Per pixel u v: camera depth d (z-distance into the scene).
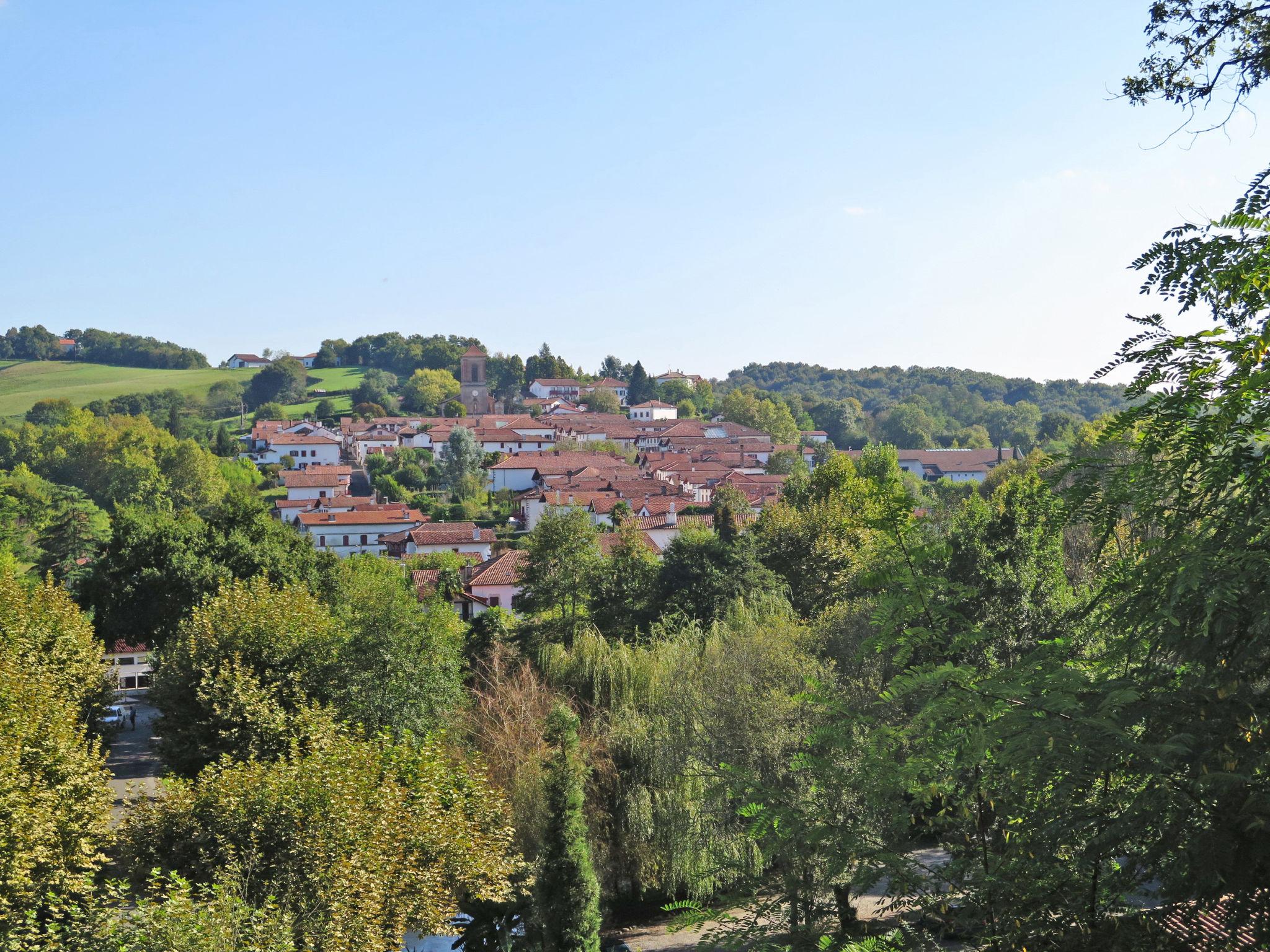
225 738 24.12
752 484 117.56
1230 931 4.43
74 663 31.62
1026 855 5.22
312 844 16.80
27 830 16.88
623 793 24.98
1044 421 162.00
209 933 13.29
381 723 27.09
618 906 25.80
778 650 25.45
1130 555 5.71
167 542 45.59
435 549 95.75
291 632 28.06
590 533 48.00
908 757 5.43
